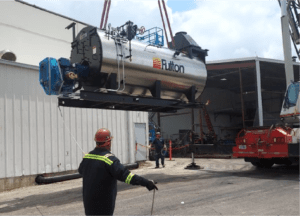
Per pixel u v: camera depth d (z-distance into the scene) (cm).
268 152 1083
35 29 1569
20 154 1027
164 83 1016
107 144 357
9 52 1227
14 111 1021
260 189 782
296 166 1323
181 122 3288
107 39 868
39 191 937
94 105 974
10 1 1473
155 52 993
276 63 2466
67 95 839
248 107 3809
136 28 909
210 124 2986
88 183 337
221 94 3706
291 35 1439
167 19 1234
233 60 2392
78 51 913
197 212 567
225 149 2008
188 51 1130
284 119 1205
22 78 1060
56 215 612
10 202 788
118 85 882
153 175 1171
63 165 1167
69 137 1202
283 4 1355
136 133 1555
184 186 879
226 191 770
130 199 724
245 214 542
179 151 2366
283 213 541
